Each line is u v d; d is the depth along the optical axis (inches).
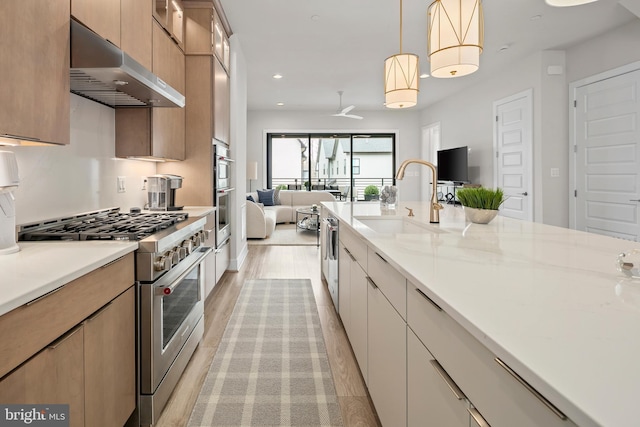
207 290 130.6
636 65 160.9
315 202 363.3
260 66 222.1
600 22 163.2
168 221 86.0
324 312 127.7
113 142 108.0
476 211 86.7
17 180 55.6
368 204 150.0
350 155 370.6
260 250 233.9
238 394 78.6
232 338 106.7
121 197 113.9
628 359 22.2
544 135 195.6
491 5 147.6
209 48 141.1
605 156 175.6
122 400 60.5
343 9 150.4
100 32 77.6
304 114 356.5
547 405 20.6
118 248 59.3
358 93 287.7
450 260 49.3
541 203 196.7
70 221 84.5
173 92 97.7
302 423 69.1
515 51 196.5
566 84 195.3
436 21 83.1
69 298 45.4
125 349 61.6
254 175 325.4
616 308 30.9
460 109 278.1
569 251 55.1
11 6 51.3
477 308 31.0
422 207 132.3
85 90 86.0
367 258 72.9
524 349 23.5
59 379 43.3
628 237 166.2
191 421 69.6
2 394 34.5
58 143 62.6
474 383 30.1
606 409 17.5
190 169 141.9
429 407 40.2
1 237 54.7
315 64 218.4
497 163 232.7
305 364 91.7
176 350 80.0
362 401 76.2
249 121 354.6
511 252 54.4
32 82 55.9
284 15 155.9
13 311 35.9
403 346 49.4
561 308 30.9
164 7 118.0
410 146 361.7
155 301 67.7
